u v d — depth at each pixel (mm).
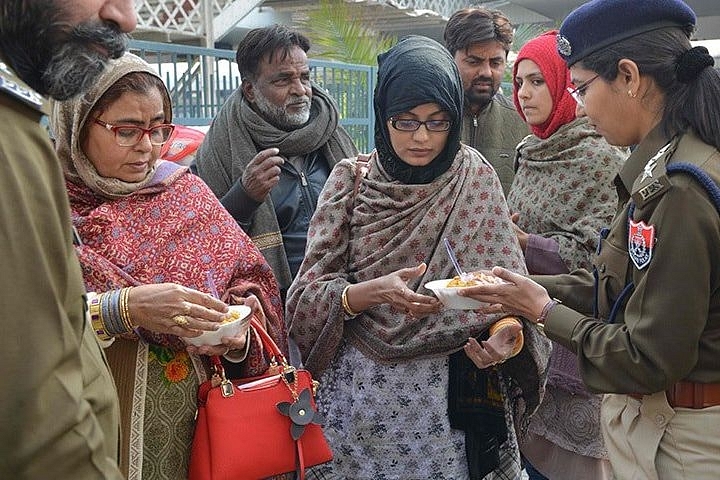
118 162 1930
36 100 1070
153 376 1939
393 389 2148
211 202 2137
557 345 2590
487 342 2055
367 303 2109
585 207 2703
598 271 1829
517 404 2234
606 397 1875
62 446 1010
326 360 2223
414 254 2174
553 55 2814
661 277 1549
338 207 2283
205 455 1899
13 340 975
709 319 1592
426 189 2184
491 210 2209
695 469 1646
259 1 7645
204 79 4250
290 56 2977
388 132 2203
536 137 2963
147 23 6676
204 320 1800
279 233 2881
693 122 1604
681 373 1573
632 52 1665
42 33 1183
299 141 2990
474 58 3479
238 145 3000
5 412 967
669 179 1550
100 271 1883
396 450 2148
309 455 1967
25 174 1025
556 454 2703
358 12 8344
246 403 1933
